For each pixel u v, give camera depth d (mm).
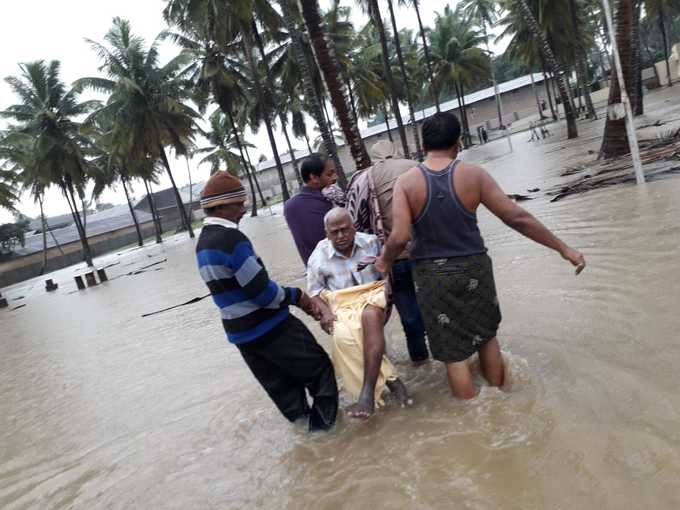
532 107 62125
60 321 13086
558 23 31828
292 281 9352
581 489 2346
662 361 3166
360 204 4117
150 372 5953
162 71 33750
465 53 47906
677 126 14531
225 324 3320
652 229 5793
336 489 2818
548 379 3336
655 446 2477
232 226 3256
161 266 21438
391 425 3316
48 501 3461
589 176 10414
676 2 36125
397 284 4043
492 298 3297
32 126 32438
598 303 4266
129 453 3887
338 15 34031
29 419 5391
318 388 3447
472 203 3160
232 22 25891
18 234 56062
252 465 3285
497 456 2725
